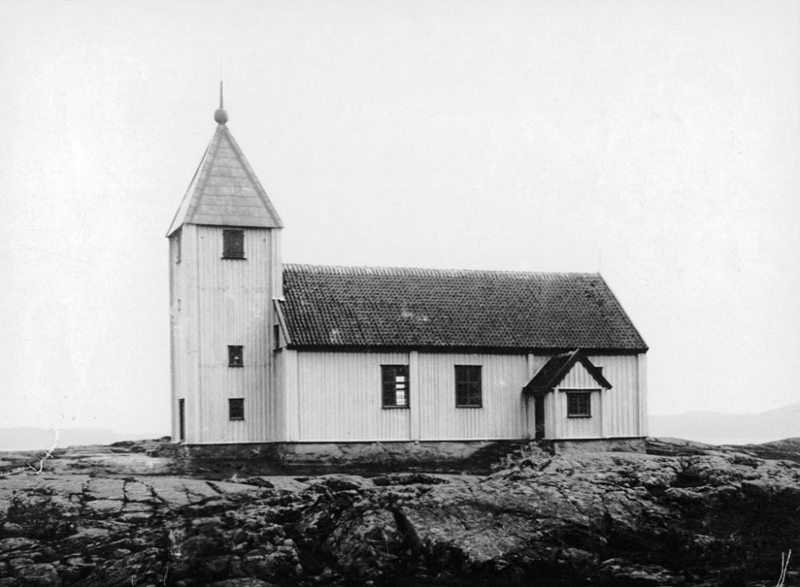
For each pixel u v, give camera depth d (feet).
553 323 165.78
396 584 90.12
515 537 97.55
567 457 123.75
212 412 150.20
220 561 90.89
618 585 90.17
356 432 150.71
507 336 160.56
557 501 103.71
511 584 90.48
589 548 98.07
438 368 156.04
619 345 164.55
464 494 104.27
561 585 90.43
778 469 119.14
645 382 165.68
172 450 154.20
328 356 150.51
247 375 152.66
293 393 148.15
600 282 177.58
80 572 91.09
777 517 105.81
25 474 131.44
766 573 93.25
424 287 165.99
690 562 96.53
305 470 145.38
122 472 139.23
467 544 95.50
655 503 106.73
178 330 158.61
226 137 159.84
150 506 108.78
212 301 152.25
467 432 156.56
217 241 153.58
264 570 90.48
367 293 161.07
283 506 104.68
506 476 116.47
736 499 108.47
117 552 94.48
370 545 94.94
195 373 149.89
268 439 152.66
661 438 175.11
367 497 103.35
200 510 106.22
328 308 155.74
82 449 166.61
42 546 97.76
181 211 157.69
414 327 156.97
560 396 155.53
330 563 94.32
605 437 160.66
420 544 96.07
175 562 90.94
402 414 153.38
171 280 164.76
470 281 170.30
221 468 145.28
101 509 107.76
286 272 160.45
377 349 152.66
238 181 156.97
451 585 89.92
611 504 104.53
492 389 158.81
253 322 153.99
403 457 152.56
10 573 91.25
